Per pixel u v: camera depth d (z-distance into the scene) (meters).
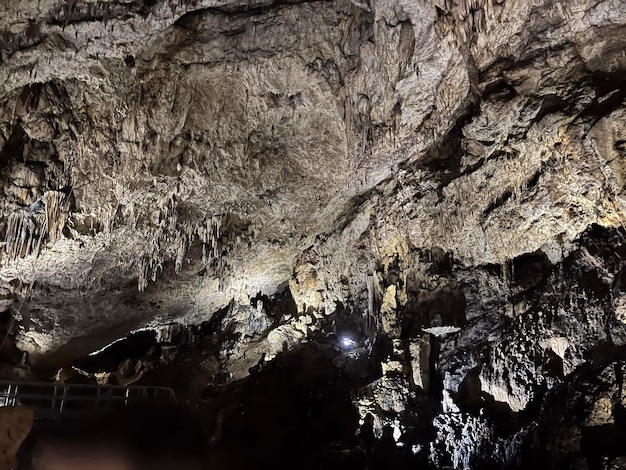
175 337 15.73
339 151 8.50
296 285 12.75
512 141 6.38
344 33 6.36
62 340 12.57
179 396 12.73
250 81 7.04
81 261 10.12
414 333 8.90
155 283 12.35
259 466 7.16
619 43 5.56
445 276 8.62
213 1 5.70
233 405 8.97
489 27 5.75
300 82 6.99
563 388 5.55
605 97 5.45
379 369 9.27
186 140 8.00
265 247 11.94
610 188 5.49
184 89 7.09
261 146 8.48
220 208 10.02
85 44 6.09
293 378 9.39
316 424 8.08
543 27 5.78
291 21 6.21
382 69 6.61
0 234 7.92
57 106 6.97
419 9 5.79
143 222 9.55
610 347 5.38
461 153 7.56
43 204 7.95
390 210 9.22
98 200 8.35
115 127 7.41
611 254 5.99
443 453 6.80
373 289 10.27
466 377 7.32
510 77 6.16
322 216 10.84
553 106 5.95
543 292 6.98
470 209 7.46
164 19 5.85
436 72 6.64
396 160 8.50
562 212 6.44
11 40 5.89
